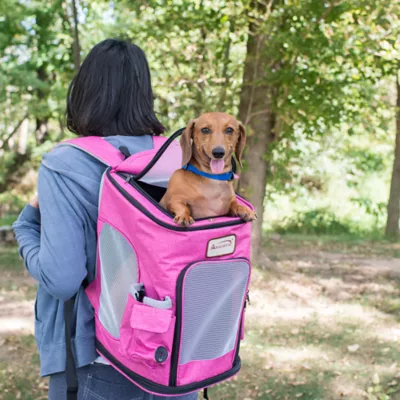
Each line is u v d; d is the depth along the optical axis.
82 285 1.90
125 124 2.03
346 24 8.01
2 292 7.95
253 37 9.05
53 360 1.90
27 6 15.14
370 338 6.07
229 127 2.17
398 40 7.82
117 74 2.00
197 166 2.08
